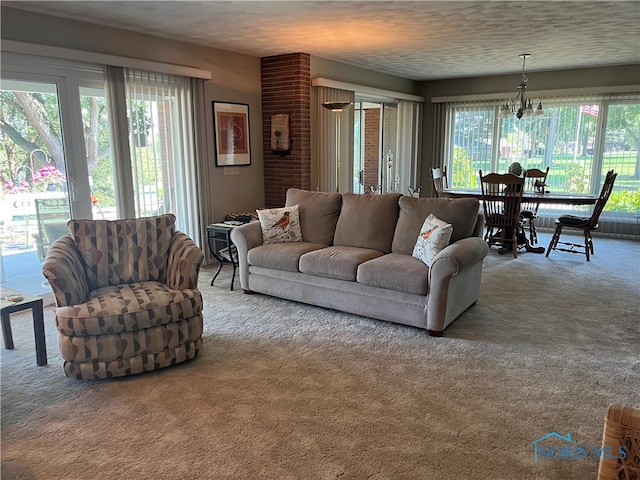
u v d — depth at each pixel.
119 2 3.46
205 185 5.28
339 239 4.20
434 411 2.38
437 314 3.25
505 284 4.58
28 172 3.95
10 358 3.01
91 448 2.11
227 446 2.12
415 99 8.04
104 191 4.45
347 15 3.89
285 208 4.41
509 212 5.64
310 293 3.86
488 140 7.91
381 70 7.12
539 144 7.47
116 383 2.69
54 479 1.91
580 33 4.63
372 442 2.14
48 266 2.65
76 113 4.13
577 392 2.55
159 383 2.68
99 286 3.14
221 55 5.33
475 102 7.94
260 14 3.84
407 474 1.93
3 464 2.00
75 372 2.63
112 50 4.23
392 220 4.04
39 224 4.07
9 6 3.52
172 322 2.82
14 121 3.81
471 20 4.10
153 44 4.58
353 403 2.46
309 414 2.36
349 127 6.57
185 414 2.37
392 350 3.10
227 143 5.52
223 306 3.97
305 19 4.02
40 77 3.85
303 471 1.95
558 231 5.78
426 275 3.28
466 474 1.93
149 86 4.58
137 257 3.25
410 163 8.23
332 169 6.29
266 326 3.53
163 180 4.83
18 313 3.83
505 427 2.24
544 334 3.35
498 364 2.89
